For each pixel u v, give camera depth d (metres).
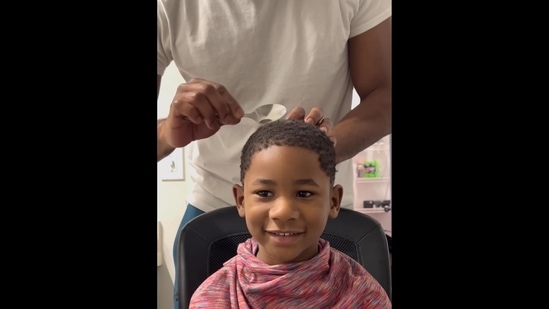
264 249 0.58
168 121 0.66
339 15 0.74
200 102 0.64
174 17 0.75
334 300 0.58
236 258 0.61
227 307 0.57
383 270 0.63
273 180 0.54
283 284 0.56
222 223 0.66
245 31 0.74
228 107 0.65
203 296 0.58
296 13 0.75
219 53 0.75
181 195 0.78
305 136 0.55
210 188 0.75
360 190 0.78
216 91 0.64
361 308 0.58
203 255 0.63
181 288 0.62
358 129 0.71
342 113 0.81
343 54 0.78
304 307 0.56
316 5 0.74
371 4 0.76
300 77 0.75
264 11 0.74
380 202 0.77
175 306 0.66
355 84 0.81
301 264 0.57
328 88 0.77
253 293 0.57
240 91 0.76
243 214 0.59
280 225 0.54
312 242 0.56
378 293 0.59
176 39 0.76
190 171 0.78
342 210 0.67
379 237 0.64
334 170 0.58
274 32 0.75
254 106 0.76
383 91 0.76
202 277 0.62
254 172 0.55
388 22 0.77
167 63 0.78
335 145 0.67
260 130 0.58
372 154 0.78
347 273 0.59
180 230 0.69
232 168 0.74
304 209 0.54
